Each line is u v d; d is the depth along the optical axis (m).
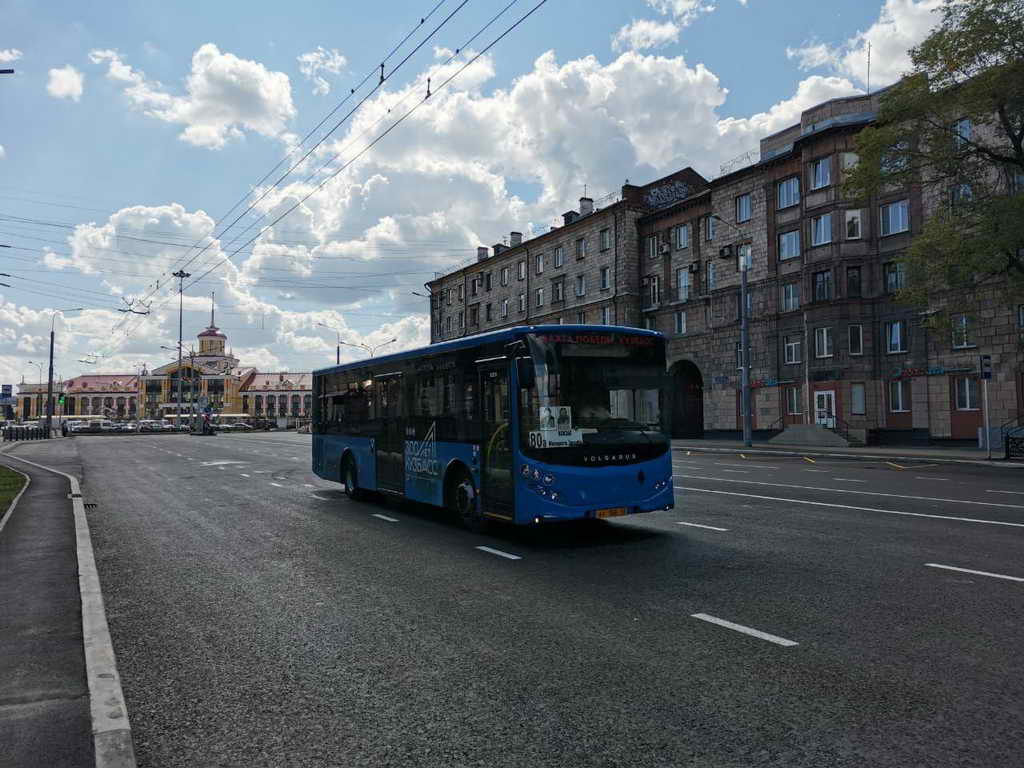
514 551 8.59
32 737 3.50
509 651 4.88
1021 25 19.09
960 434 29.92
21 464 26.34
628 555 8.16
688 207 44.22
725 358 40.78
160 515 12.20
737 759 3.29
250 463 25.36
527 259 59.31
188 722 3.85
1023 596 6.00
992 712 3.73
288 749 3.51
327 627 5.55
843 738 3.48
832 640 4.94
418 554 8.48
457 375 10.50
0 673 4.42
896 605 5.78
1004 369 28.34
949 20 20.52
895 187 32.22
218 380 135.38
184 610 6.13
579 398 9.09
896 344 32.38
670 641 5.01
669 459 9.49
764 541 8.78
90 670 4.43
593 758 3.33
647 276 47.81
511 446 9.06
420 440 11.48
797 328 35.94
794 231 36.50
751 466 22.00
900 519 10.38
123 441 51.34
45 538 9.63
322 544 9.22
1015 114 21.03
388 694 4.18
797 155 36.03
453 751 3.45
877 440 32.59
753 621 5.44
